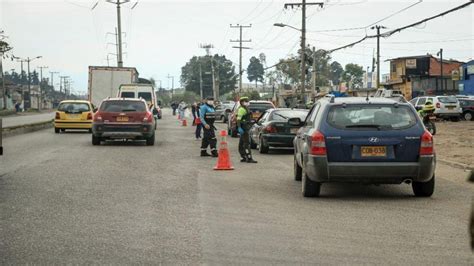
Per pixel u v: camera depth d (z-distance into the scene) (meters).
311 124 11.11
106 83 41.66
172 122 49.81
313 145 10.31
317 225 8.41
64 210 9.46
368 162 10.16
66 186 12.00
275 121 19.77
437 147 21.45
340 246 7.23
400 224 8.47
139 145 23.25
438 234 7.86
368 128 10.26
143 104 22.92
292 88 97.75
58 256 6.75
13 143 23.88
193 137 28.86
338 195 11.08
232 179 13.33
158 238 7.63
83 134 30.78
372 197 10.82
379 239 7.59
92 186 12.03
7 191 11.32
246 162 17.12
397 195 11.03
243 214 9.22
